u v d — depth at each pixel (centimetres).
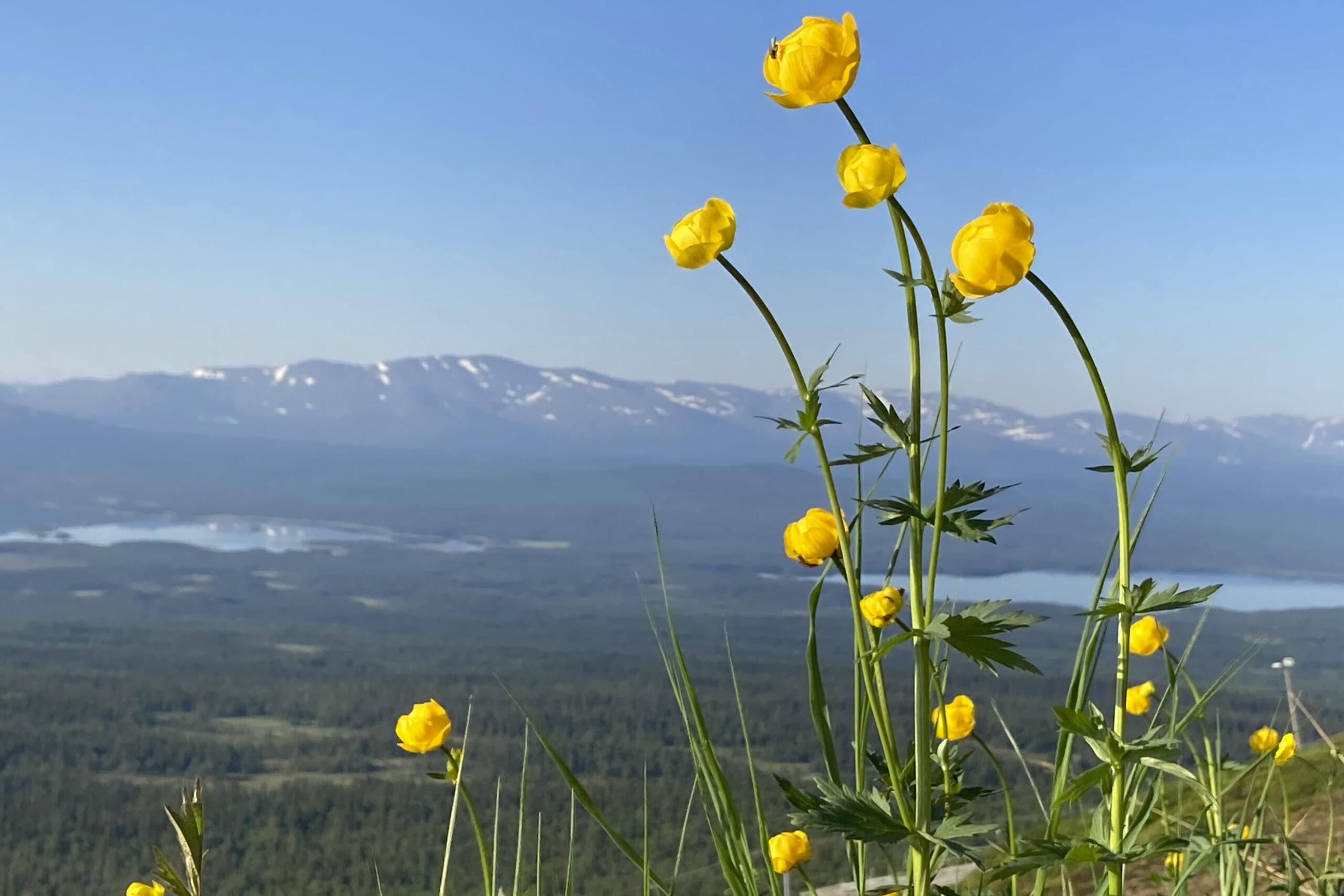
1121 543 138
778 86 130
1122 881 139
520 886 160
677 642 154
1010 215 125
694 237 138
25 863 10238
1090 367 136
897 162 122
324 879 7806
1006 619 127
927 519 128
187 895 139
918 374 129
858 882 150
